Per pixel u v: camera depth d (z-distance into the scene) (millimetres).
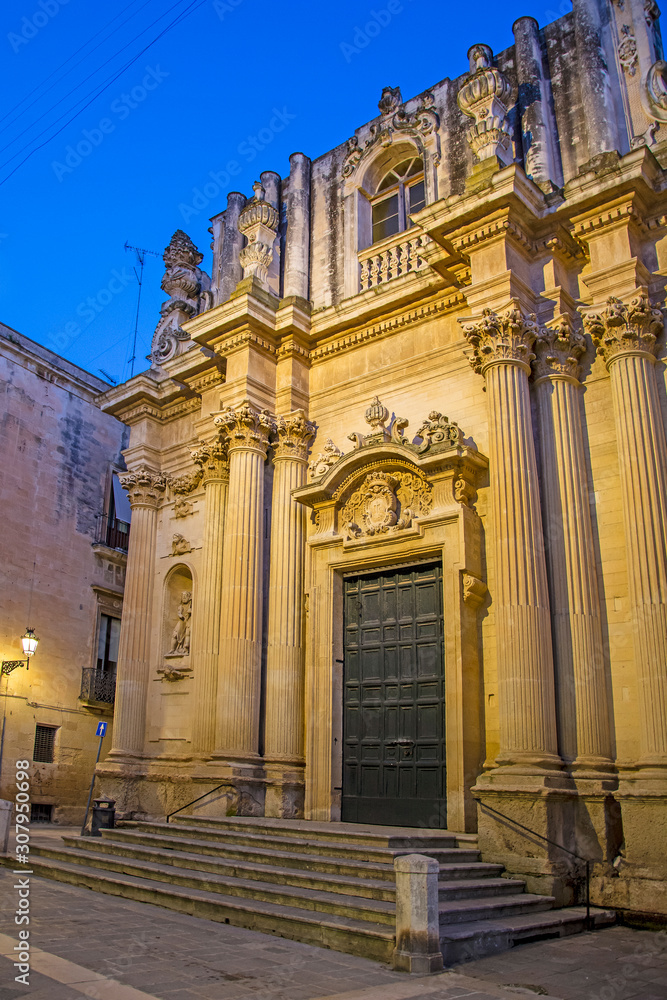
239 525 15805
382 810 13602
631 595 11555
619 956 8445
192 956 7824
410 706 13781
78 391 27016
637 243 13102
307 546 15539
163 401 19594
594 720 11469
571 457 12641
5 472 24125
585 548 12250
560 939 9242
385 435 14703
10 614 23531
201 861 11203
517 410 12719
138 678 17750
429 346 15305
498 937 8609
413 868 7945
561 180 14648
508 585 12000
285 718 14898
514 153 15266
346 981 7176
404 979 7340
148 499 19094
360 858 10555
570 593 12078
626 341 12445
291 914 8953
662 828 10297
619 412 12297
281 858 10812
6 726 22812
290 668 15148
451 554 13422
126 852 12664
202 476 18109
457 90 16688
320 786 14172
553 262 13633
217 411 16781
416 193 17250
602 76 14375
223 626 15492
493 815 11086
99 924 9086
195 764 15672
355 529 14812
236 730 14812
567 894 10461
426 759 13328
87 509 26594
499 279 13219
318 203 18359
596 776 11086
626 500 11891
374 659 14477
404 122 17312
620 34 14680
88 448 27047
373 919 8555
